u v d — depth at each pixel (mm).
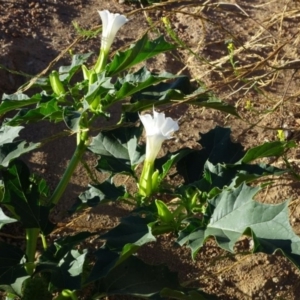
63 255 596
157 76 660
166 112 1016
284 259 799
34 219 619
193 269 786
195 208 623
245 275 782
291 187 892
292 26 1208
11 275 570
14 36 1110
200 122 1014
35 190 630
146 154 624
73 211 638
